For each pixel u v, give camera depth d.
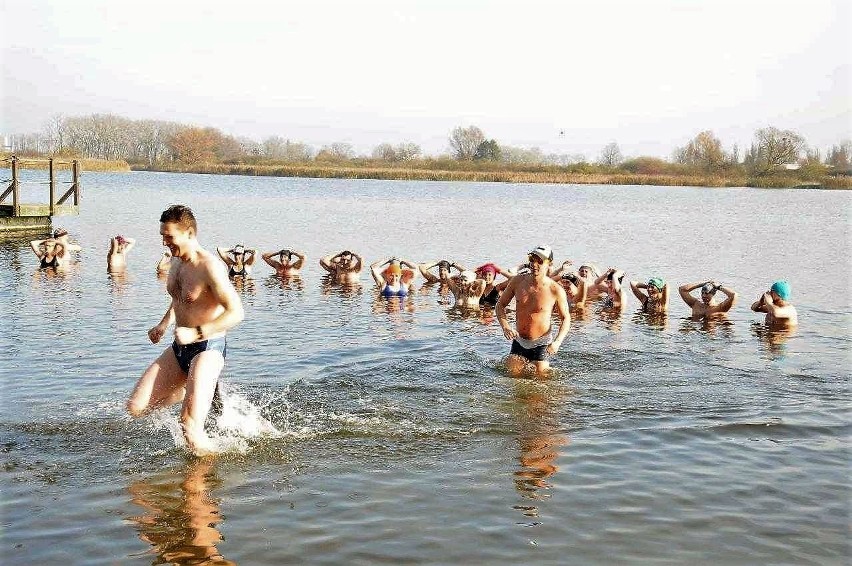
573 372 10.73
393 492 6.62
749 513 6.32
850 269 25.09
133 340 11.97
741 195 88.62
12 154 31.94
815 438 8.18
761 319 15.56
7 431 7.84
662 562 5.49
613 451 7.70
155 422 8.15
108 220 35.59
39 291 16.61
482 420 8.59
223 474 6.93
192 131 126.31
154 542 5.65
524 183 118.81
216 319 7.50
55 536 5.71
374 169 118.69
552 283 10.73
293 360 11.07
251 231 33.50
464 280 16.08
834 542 5.84
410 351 11.84
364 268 22.50
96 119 128.88
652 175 116.56
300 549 5.58
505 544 5.71
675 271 24.11
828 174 113.06
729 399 9.56
